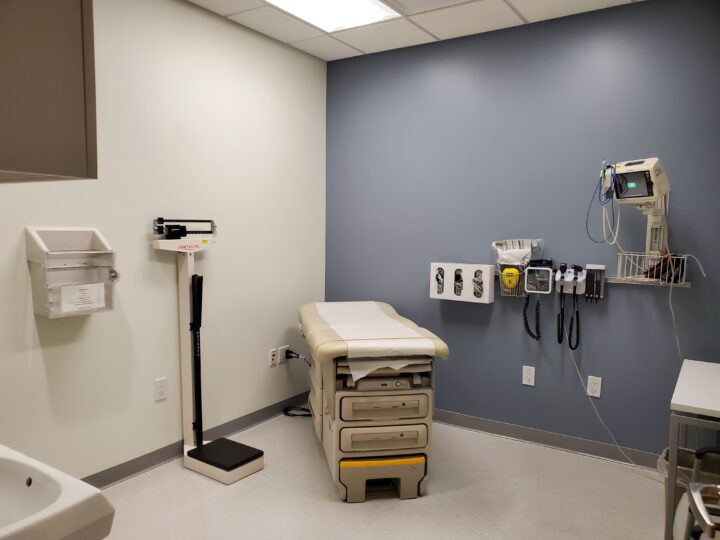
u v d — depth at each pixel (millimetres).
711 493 1543
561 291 2912
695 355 2670
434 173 3377
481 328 3279
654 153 2705
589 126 2865
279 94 3367
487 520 2311
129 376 2590
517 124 3074
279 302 3488
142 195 2590
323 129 3783
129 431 2609
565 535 2209
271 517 2305
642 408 2826
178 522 2248
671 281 2594
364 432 2389
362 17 2934
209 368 3021
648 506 2438
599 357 2920
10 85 744
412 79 3410
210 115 2916
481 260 3250
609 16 2768
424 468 2473
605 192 2650
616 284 2842
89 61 834
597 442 2957
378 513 2357
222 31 2951
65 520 914
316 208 3766
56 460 2305
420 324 3506
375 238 3648
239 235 3154
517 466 2838
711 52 2545
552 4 2719
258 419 3379
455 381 3398
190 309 2773
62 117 806
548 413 3100
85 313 2244
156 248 2623
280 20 2986
